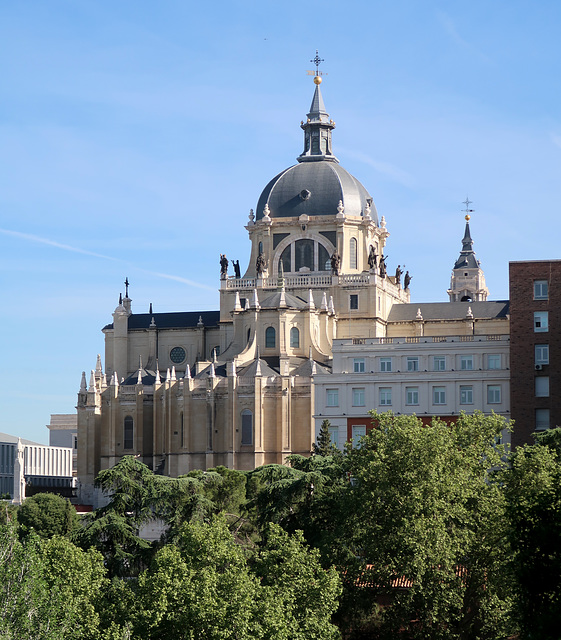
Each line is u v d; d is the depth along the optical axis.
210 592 110.06
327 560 128.50
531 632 97.81
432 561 121.31
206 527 121.94
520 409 180.12
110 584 121.12
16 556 101.25
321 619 115.62
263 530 143.50
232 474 174.88
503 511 123.50
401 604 124.06
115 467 145.88
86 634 109.38
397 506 126.75
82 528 138.25
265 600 111.62
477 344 192.25
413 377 193.75
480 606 125.38
